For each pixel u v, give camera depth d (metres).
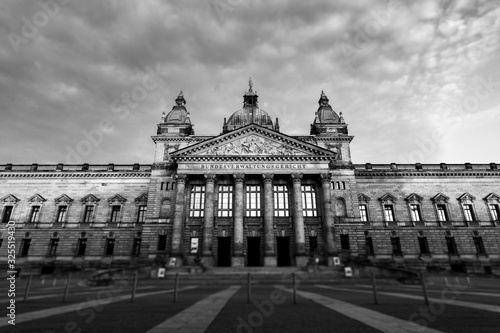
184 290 26.88
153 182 67.88
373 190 74.00
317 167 63.78
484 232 70.81
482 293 22.39
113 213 74.06
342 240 63.81
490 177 75.75
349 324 10.49
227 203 64.81
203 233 59.53
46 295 22.05
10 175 76.44
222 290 27.11
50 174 76.44
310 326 10.26
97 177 76.56
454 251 69.56
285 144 65.25
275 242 61.75
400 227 70.31
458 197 73.81
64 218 73.44
